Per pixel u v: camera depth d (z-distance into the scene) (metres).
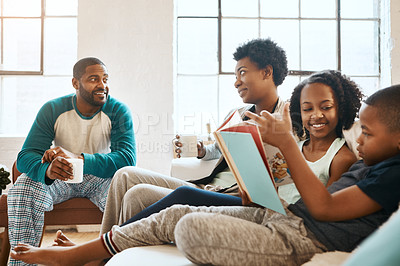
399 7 3.51
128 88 3.42
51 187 1.98
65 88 3.73
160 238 1.14
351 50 3.74
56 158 1.78
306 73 3.70
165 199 1.30
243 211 1.17
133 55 3.43
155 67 3.43
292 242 0.98
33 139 2.09
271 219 1.11
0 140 3.35
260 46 1.69
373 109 1.01
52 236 3.13
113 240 1.18
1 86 3.68
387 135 0.99
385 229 0.39
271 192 1.01
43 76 3.71
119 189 1.59
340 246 1.01
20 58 3.70
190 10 3.71
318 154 1.33
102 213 2.11
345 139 1.33
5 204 2.04
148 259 1.03
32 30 3.70
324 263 0.92
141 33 3.43
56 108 2.19
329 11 3.74
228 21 3.72
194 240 0.93
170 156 3.41
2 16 3.68
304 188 0.99
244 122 1.06
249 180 1.09
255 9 3.72
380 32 3.70
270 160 1.38
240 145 1.03
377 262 0.36
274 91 1.73
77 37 3.40
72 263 1.20
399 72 3.51
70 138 2.19
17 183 1.91
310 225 1.06
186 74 3.71
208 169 2.12
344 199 0.96
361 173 1.06
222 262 0.94
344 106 1.32
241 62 1.73
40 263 1.23
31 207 1.89
